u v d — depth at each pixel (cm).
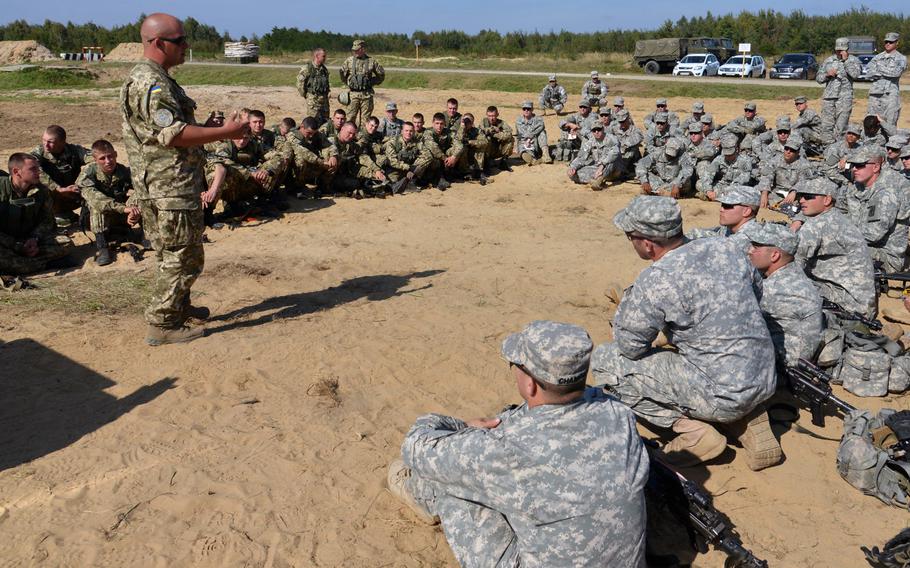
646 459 292
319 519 376
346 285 736
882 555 345
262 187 1020
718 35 5334
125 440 438
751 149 1205
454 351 570
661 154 1223
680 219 396
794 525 384
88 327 604
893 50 1462
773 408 490
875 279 682
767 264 482
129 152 532
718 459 437
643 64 3759
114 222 833
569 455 278
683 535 374
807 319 477
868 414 437
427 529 372
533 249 892
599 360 441
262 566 343
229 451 431
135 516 373
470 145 1308
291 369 535
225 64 4372
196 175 544
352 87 1506
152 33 510
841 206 973
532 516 279
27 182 732
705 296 387
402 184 1207
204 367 534
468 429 310
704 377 398
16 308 645
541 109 2373
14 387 500
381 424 468
